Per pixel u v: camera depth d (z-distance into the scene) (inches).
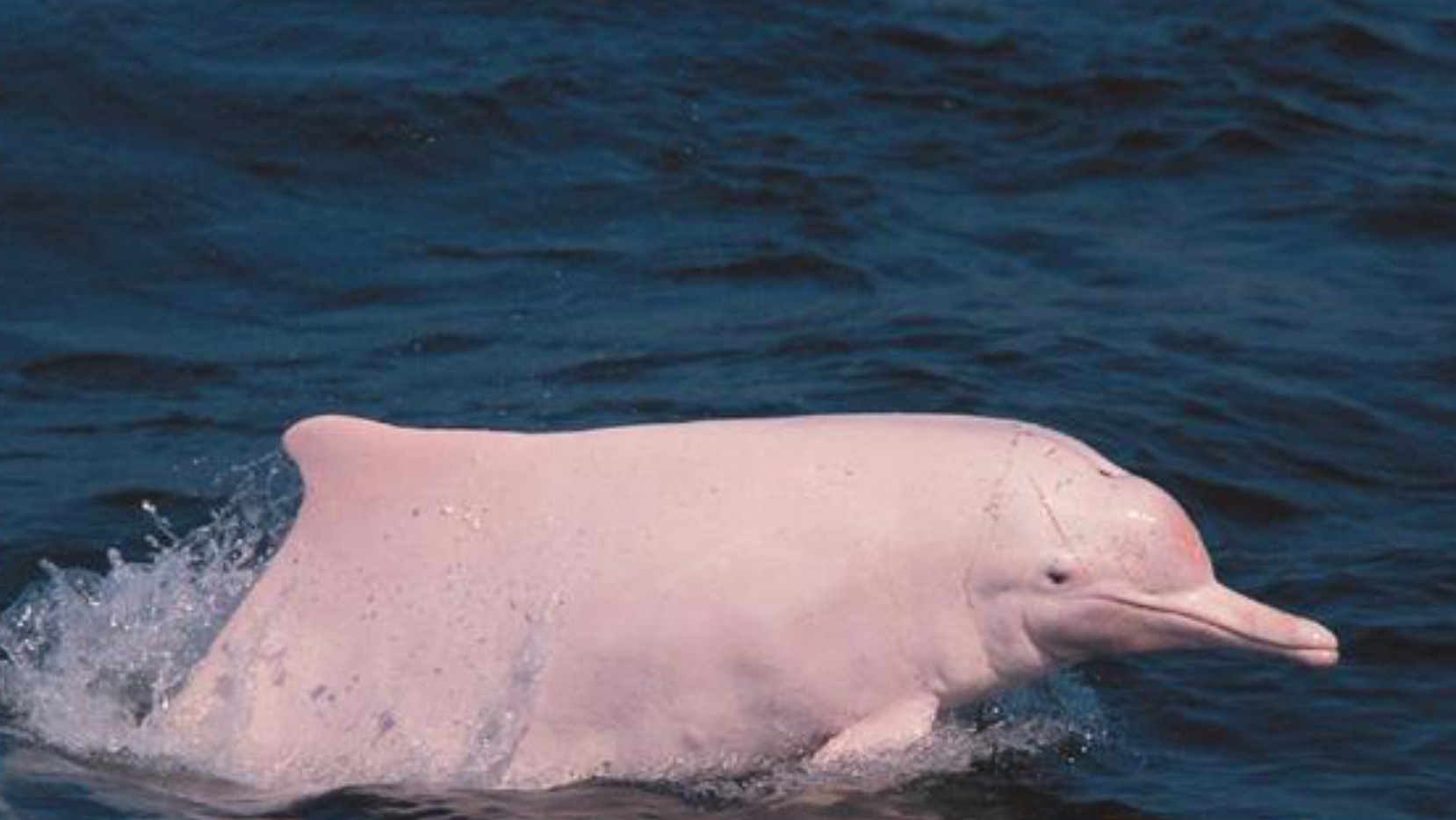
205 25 2253.9
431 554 1282.0
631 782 1263.5
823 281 1941.4
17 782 1259.8
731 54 2279.8
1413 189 2101.4
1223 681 1385.3
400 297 1924.2
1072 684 1380.4
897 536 1258.6
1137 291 1926.7
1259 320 1875.0
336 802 1242.0
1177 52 2327.8
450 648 1270.9
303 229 2016.5
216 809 1237.1
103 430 1700.3
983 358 1792.6
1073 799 1264.8
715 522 1262.3
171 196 2039.9
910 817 1238.3
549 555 1270.9
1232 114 2224.4
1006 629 1267.2
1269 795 1272.1
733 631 1251.2
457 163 2110.0
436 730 1266.0
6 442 1678.2
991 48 2314.2
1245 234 2038.6
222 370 1802.4
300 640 1289.4
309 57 2222.0
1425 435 1702.8
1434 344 1839.3
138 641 1381.6
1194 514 1592.0
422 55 2239.2
